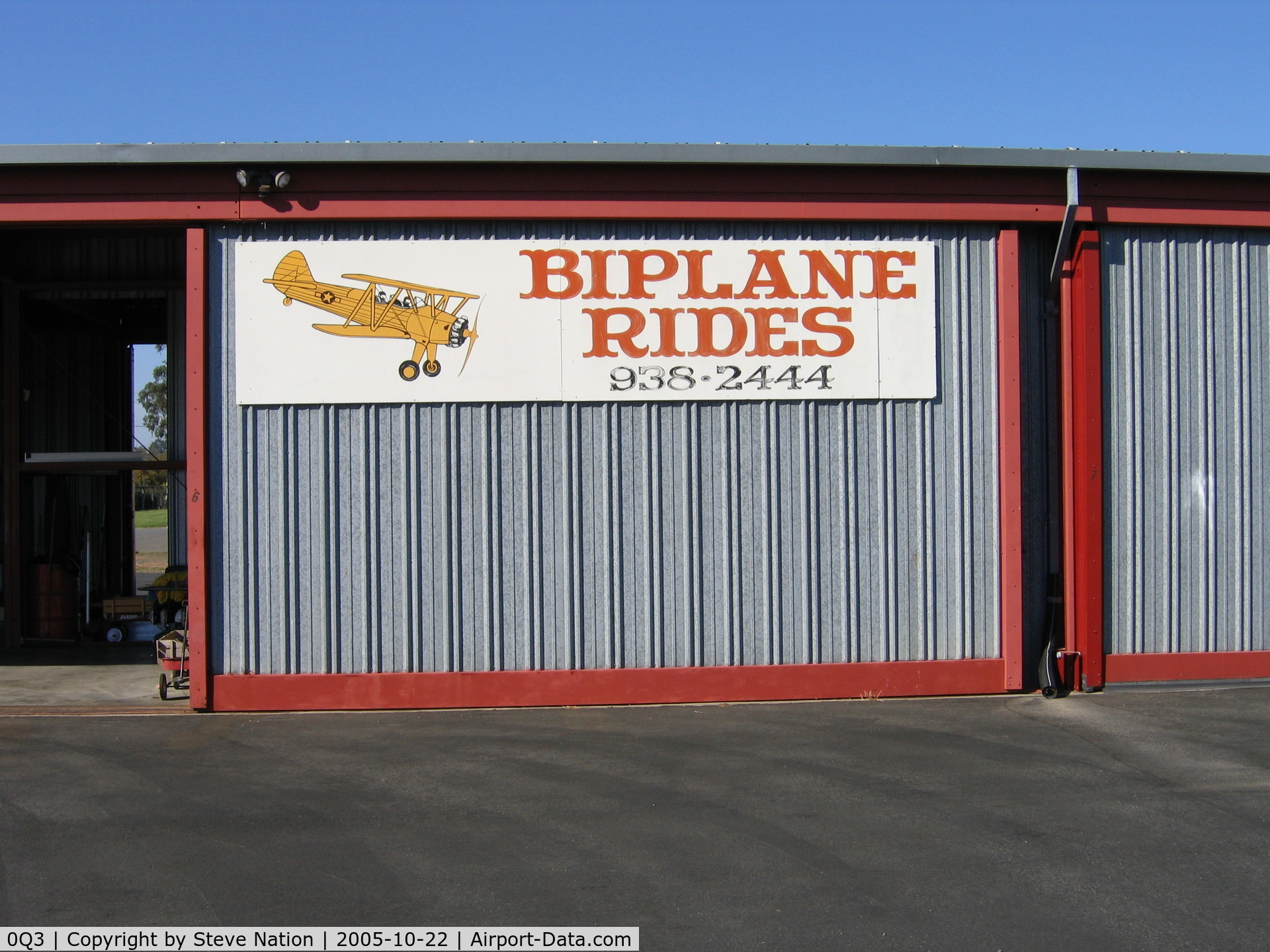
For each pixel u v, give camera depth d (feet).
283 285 30.68
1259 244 33.35
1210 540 32.96
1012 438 31.89
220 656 30.40
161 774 23.61
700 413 31.40
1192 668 32.76
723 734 27.12
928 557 31.83
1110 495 32.63
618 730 27.66
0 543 49.83
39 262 44.06
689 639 31.17
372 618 30.55
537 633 30.86
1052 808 20.70
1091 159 31.45
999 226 32.24
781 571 31.45
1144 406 32.81
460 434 30.89
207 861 17.90
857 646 31.60
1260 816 20.16
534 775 23.24
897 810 20.56
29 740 26.96
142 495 195.21
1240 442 33.14
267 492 30.53
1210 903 16.05
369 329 30.78
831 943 14.66
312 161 30.01
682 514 31.24
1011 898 16.20
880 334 31.73
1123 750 25.23
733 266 31.40
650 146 30.35
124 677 37.55
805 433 31.55
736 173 31.14
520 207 30.71
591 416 31.12
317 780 22.94
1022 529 32.12
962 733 27.04
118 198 30.22
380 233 30.91
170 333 49.06
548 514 31.01
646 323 31.19
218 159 29.76
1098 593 32.19
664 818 20.10
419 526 30.73
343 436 30.71
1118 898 16.21
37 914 15.74
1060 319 32.53
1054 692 31.71
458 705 30.55
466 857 18.02
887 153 30.91
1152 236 32.89
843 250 31.65
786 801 21.13
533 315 31.04
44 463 46.98
